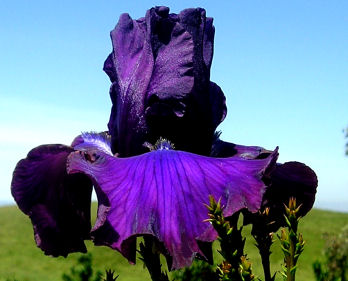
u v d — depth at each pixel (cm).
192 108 21
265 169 17
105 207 17
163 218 16
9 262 189
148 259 20
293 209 19
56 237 21
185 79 21
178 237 16
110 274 21
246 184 17
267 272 20
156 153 19
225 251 17
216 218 16
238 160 18
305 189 21
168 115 21
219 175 17
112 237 16
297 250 19
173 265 16
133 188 17
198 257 17
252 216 20
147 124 21
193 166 18
